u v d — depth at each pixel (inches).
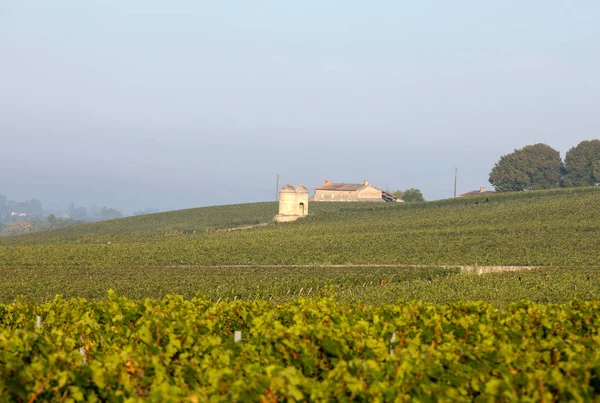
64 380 795.4
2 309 1540.4
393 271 3922.2
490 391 740.0
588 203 6594.5
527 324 1131.3
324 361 932.6
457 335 1082.1
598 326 1232.8
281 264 4645.7
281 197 7504.9
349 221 7076.8
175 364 939.3
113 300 1390.3
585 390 759.1
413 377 792.9
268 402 735.7
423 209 7549.2
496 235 5300.2
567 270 3663.9
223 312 1346.0
